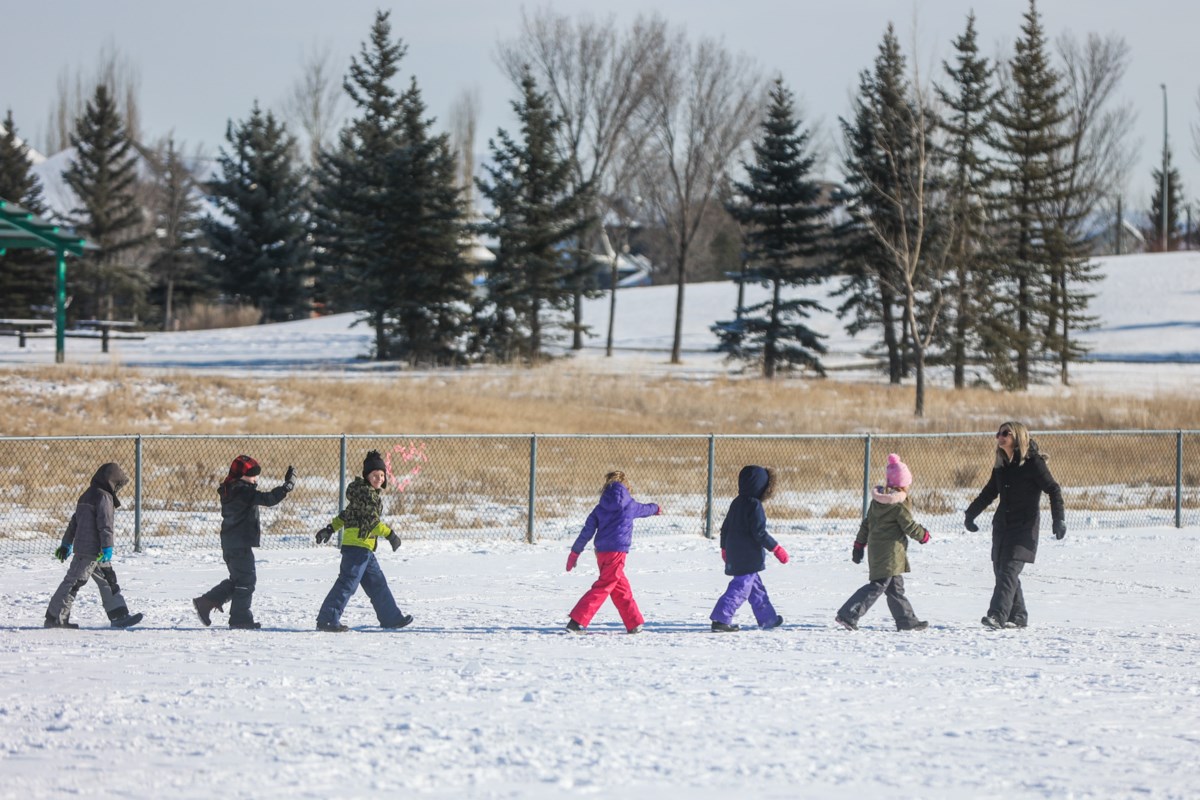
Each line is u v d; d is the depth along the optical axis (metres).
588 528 42.00
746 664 35.00
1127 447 125.19
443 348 195.62
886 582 42.47
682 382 176.38
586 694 30.19
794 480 98.81
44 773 22.44
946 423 138.62
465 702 29.08
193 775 22.38
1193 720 28.48
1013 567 42.78
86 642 38.44
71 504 77.81
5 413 110.19
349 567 41.59
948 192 179.25
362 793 21.39
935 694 30.92
